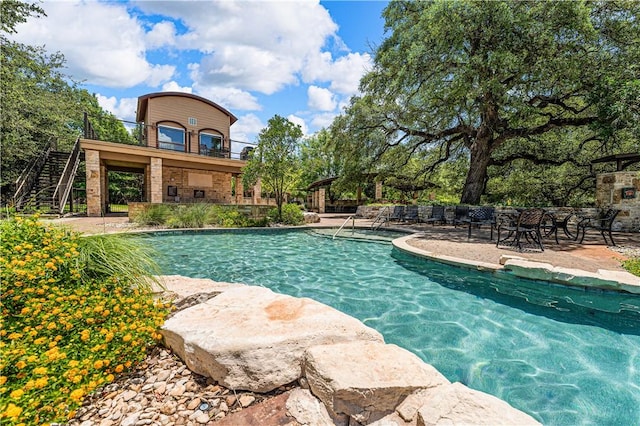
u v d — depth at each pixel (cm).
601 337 293
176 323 211
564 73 848
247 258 650
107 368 181
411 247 617
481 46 916
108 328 201
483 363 249
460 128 1281
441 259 513
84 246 276
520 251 573
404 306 373
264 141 1167
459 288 443
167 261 618
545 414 191
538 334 299
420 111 1259
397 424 145
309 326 198
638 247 614
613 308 355
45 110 1362
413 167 1958
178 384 178
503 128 1180
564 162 1297
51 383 145
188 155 1491
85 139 1248
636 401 202
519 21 826
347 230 1079
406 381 154
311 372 166
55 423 138
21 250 229
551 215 696
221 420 150
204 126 1752
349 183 1809
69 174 1330
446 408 136
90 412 153
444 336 296
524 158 1325
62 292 220
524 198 1501
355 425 147
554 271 392
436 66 968
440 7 862
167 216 1073
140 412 154
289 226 1134
